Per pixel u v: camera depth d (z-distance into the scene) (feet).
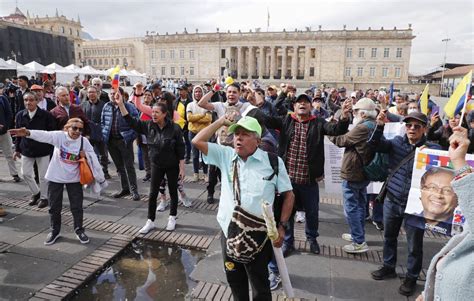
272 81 246.68
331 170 18.86
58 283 12.74
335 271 14.19
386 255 13.60
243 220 8.48
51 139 15.40
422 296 6.34
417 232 12.09
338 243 16.80
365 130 14.62
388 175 13.46
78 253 15.05
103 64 355.36
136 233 17.19
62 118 21.99
